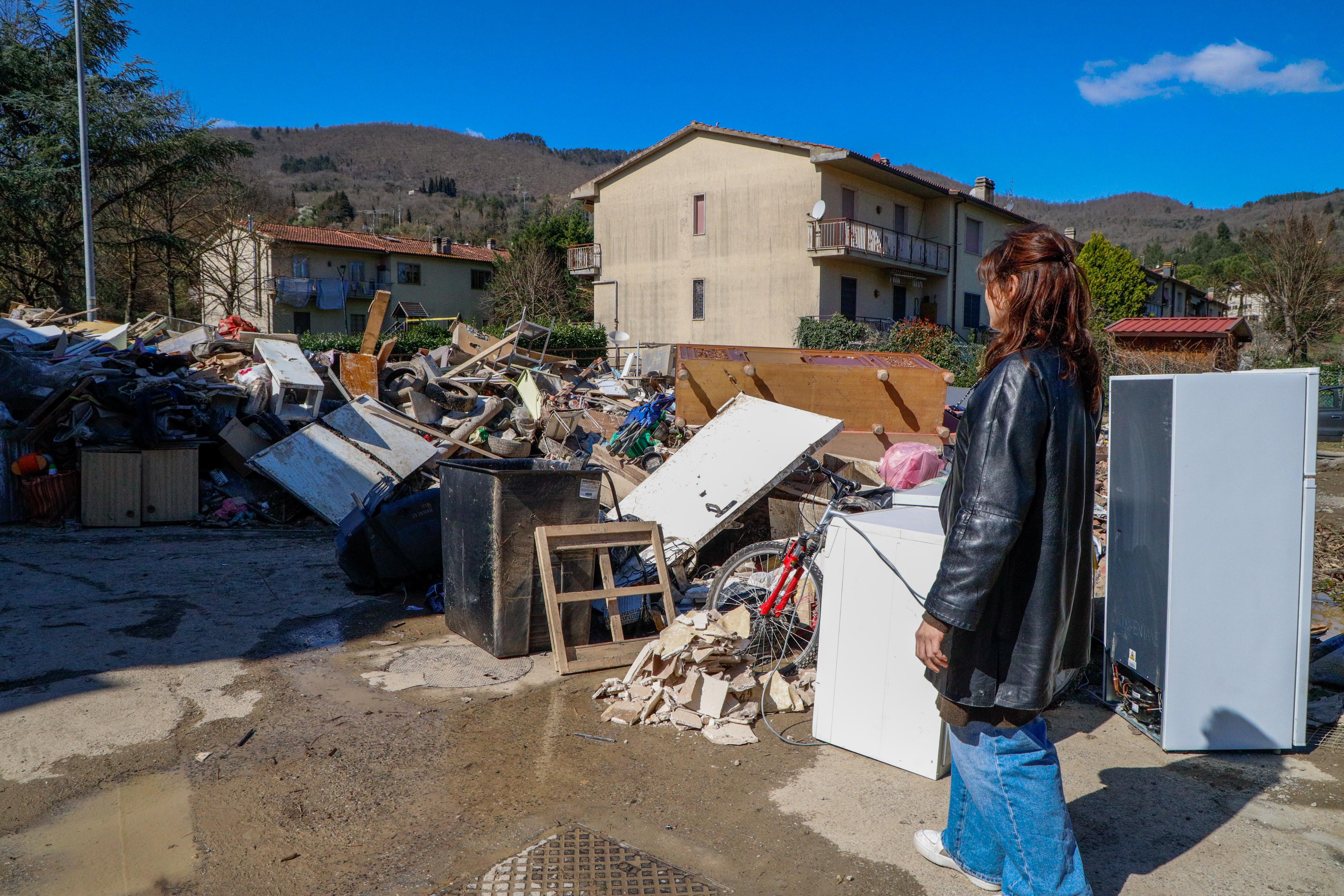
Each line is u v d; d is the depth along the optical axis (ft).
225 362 36.94
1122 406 13.26
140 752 12.03
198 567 22.70
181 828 10.12
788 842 9.89
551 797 10.94
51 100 91.45
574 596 15.76
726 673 14.32
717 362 28.35
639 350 65.77
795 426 20.76
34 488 27.37
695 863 9.45
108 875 9.16
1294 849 9.76
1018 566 7.24
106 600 19.25
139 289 115.44
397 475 30.78
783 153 93.91
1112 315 156.87
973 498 7.04
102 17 95.20
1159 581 12.31
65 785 11.05
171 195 107.24
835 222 90.84
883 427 28.35
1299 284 109.60
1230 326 94.79
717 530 19.19
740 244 97.81
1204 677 12.13
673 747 12.50
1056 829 7.75
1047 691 7.32
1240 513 11.96
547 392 47.50
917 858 9.59
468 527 16.51
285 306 151.12
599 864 9.40
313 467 30.07
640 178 105.40
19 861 9.37
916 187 103.19
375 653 16.19
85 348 36.17
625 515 20.47
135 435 28.27
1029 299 7.31
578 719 13.44
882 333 94.27
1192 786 11.27
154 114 96.94
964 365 76.38
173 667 15.21
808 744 12.64
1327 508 35.78
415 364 45.73
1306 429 11.94
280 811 10.54
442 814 10.50
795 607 15.76
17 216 88.38
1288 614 12.13
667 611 17.07
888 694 11.90
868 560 12.07
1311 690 14.48
